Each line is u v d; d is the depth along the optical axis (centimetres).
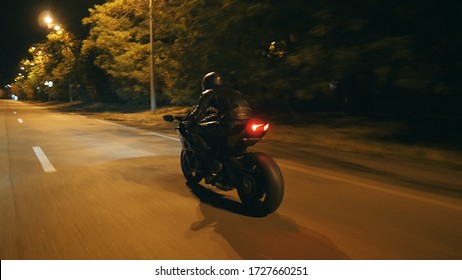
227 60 1477
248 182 509
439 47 941
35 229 456
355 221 482
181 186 647
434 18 927
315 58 1090
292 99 1753
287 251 400
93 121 2053
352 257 387
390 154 919
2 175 730
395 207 534
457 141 1019
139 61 2770
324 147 1040
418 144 998
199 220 486
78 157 917
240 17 1309
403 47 911
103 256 388
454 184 652
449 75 970
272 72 1324
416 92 1020
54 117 2419
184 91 1969
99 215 504
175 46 1748
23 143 1163
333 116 1616
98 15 2912
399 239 428
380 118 1484
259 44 1388
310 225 469
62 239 428
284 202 557
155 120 2045
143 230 454
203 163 580
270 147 1040
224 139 521
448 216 498
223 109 529
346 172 741
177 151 1001
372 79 1106
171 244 416
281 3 1191
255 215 504
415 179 686
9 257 386
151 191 618
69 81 4734
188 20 1638
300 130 1328
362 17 1037
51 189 631
